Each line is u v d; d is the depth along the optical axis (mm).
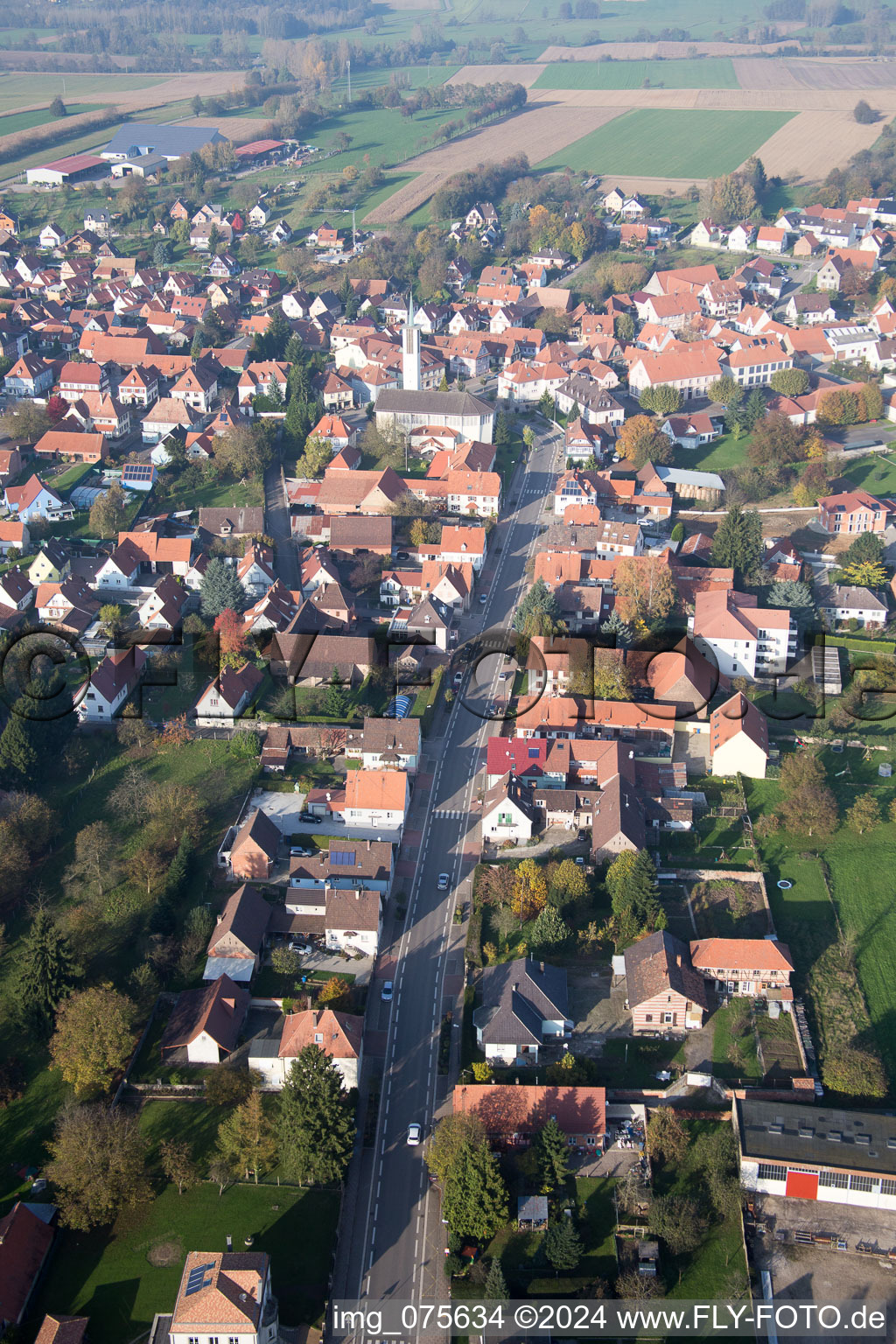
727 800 197625
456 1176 133625
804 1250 133375
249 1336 117812
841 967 167000
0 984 165875
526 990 158625
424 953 171625
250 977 164625
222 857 184125
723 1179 137125
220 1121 147375
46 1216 135750
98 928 172625
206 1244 133500
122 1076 152125
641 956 162750
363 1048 156875
